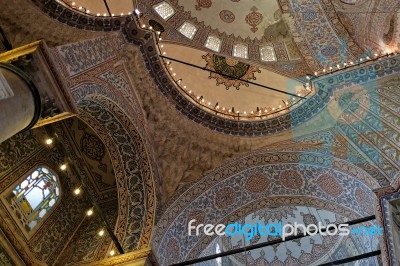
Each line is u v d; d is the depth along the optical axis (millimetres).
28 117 4949
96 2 8523
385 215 5965
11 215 7738
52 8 7664
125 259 6766
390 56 7969
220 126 9008
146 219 7359
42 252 8070
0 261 7168
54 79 5516
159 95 8758
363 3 8492
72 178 9789
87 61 7055
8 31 7312
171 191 7945
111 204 9969
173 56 9609
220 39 10555
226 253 6980
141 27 8531
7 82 4637
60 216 9000
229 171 8422
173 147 8508
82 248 8414
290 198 8242
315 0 8992
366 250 9281
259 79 9891
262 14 10359
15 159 8422
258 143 8711
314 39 9109
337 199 7727
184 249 7715
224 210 8242
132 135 7953
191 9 10508
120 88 7883
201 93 9570
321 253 11203
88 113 7613
